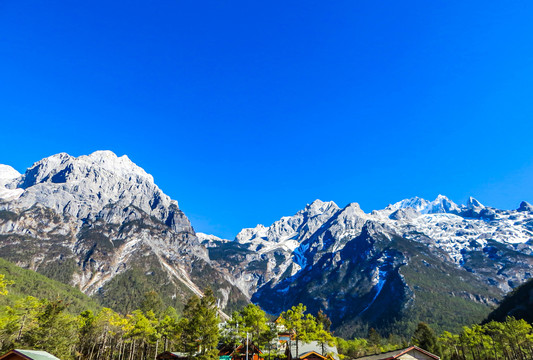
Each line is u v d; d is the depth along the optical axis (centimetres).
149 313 10131
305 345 7512
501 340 8919
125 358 10025
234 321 7044
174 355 7844
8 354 3706
